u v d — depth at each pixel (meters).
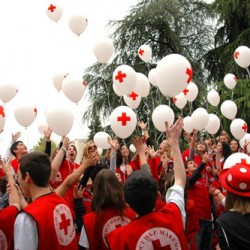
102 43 8.78
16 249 2.75
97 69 23.94
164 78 5.53
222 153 7.85
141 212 2.74
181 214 2.86
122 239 2.65
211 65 22.11
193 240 4.56
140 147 3.68
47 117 6.15
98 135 8.04
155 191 2.74
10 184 3.32
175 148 3.09
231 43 20.06
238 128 9.20
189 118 9.16
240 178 2.90
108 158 7.91
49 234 2.81
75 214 4.56
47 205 2.90
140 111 21.56
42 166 2.99
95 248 3.41
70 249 2.97
